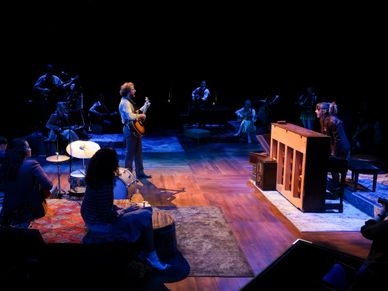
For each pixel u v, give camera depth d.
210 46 14.77
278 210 6.04
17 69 13.19
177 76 15.21
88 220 3.93
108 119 12.73
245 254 4.62
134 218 4.00
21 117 11.67
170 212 5.87
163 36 14.54
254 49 14.70
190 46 14.77
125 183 5.39
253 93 15.28
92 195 3.87
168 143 11.25
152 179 7.63
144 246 4.16
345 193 6.61
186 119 13.54
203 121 12.75
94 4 13.50
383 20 12.43
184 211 5.93
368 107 9.82
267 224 5.53
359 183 7.06
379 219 2.84
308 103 11.60
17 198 4.04
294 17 13.84
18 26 12.84
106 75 14.72
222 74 15.22
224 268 4.26
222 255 4.55
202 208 6.07
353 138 9.82
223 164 8.95
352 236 5.17
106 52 14.41
